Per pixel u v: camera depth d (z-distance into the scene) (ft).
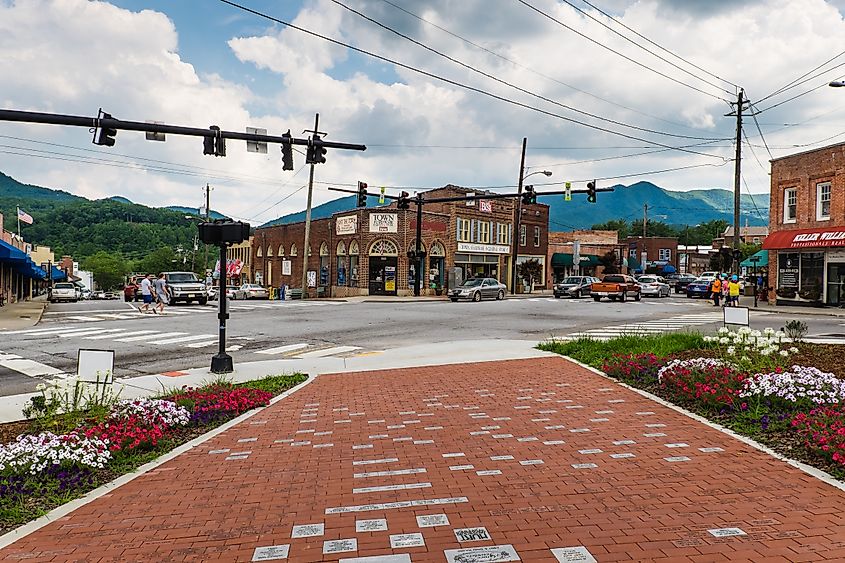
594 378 36.40
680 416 26.50
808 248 104.32
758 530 14.30
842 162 96.68
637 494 17.04
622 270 220.02
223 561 13.66
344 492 18.13
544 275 196.34
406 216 150.61
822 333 58.90
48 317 88.38
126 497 18.35
